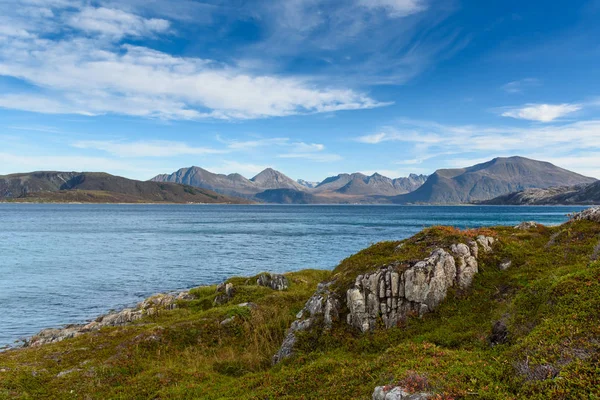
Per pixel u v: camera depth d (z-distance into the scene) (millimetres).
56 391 19641
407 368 14250
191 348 25047
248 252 88625
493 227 31734
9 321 42031
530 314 16516
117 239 115250
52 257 82062
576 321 13602
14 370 21547
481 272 24109
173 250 92500
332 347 21453
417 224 170250
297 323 24344
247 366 22266
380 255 28156
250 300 35156
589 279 16156
